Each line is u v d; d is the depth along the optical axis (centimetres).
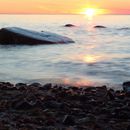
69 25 10231
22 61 2436
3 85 1448
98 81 1653
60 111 974
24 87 1386
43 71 1972
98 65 2203
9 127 785
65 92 1231
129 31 7531
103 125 848
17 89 1364
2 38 3978
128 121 895
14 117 897
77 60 2470
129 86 1445
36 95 1213
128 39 5038
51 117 899
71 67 2120
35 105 1025
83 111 988
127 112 959
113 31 7556
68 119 852
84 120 877
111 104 1088
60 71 1970
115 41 4603
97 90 1370
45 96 1178
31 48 3503
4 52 3131
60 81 1655
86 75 1831
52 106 1023
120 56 2731
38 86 1462
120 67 2108
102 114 962
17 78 1750
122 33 6762
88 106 1044
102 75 1822
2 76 1808
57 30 7881
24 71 1978
